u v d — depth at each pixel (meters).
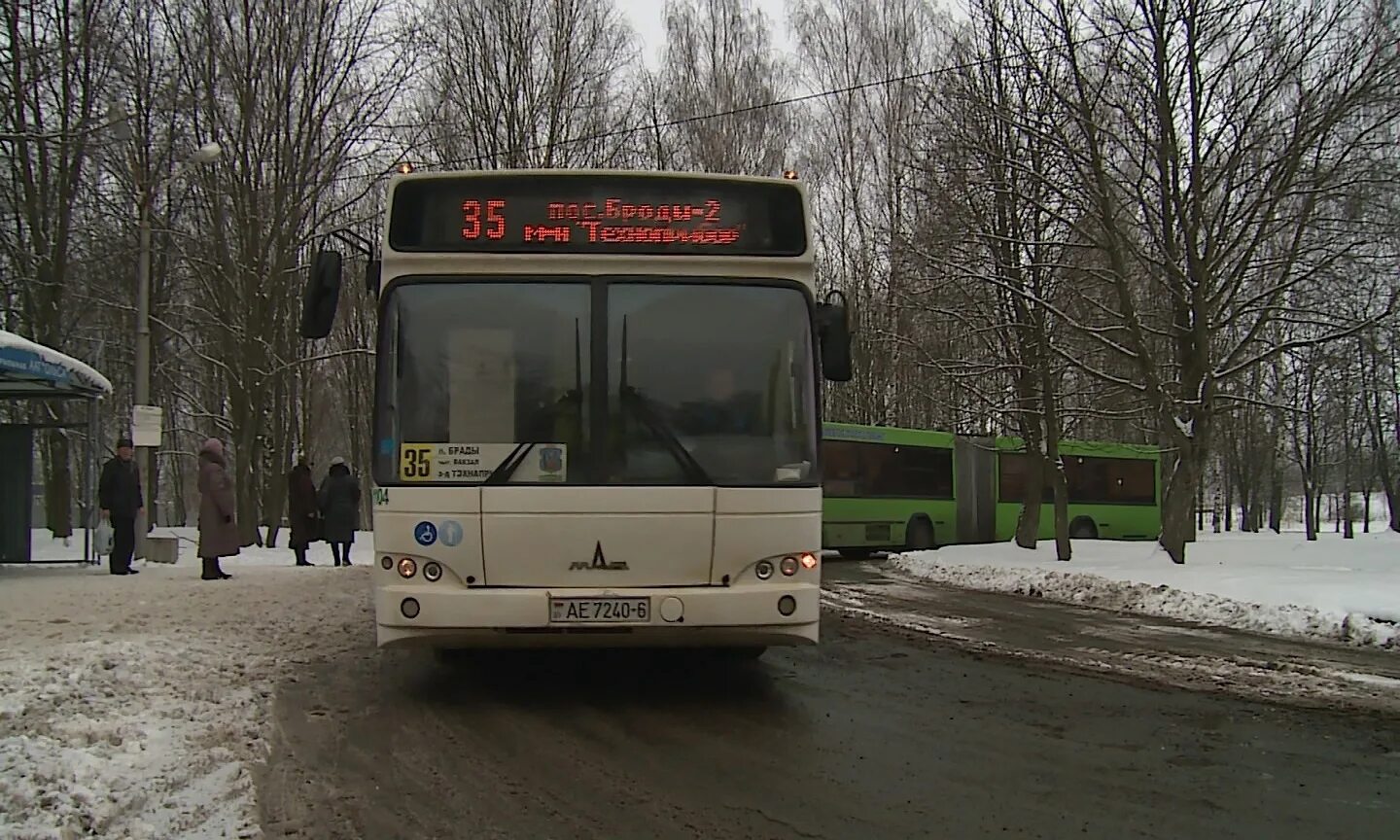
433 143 27.67
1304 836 5.24
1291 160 17.14
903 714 7.88
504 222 7.79
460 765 6.33
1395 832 5.30
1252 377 24.61
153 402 32.78
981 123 19.33
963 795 5.84
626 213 7.84
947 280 20.52
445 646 7.56
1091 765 6.50
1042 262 19.14
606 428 7.56
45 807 5.10
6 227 26.45
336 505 20.31
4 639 9.78
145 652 9.05
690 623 7.35
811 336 7.89
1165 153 17.91
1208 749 6.94
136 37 24.89
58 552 22.39
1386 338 21.55
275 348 27.33
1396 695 8.79
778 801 5.69
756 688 8.76
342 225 26.94
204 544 15.99
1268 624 12.99
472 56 29.19
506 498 7.42
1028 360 21.61
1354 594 13.19
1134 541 32.28
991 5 18.91
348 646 10.51
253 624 11.43
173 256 27.84
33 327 26.58
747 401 7.71
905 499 28.06
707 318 7.79
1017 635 12.33
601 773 6.20
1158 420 20.52
